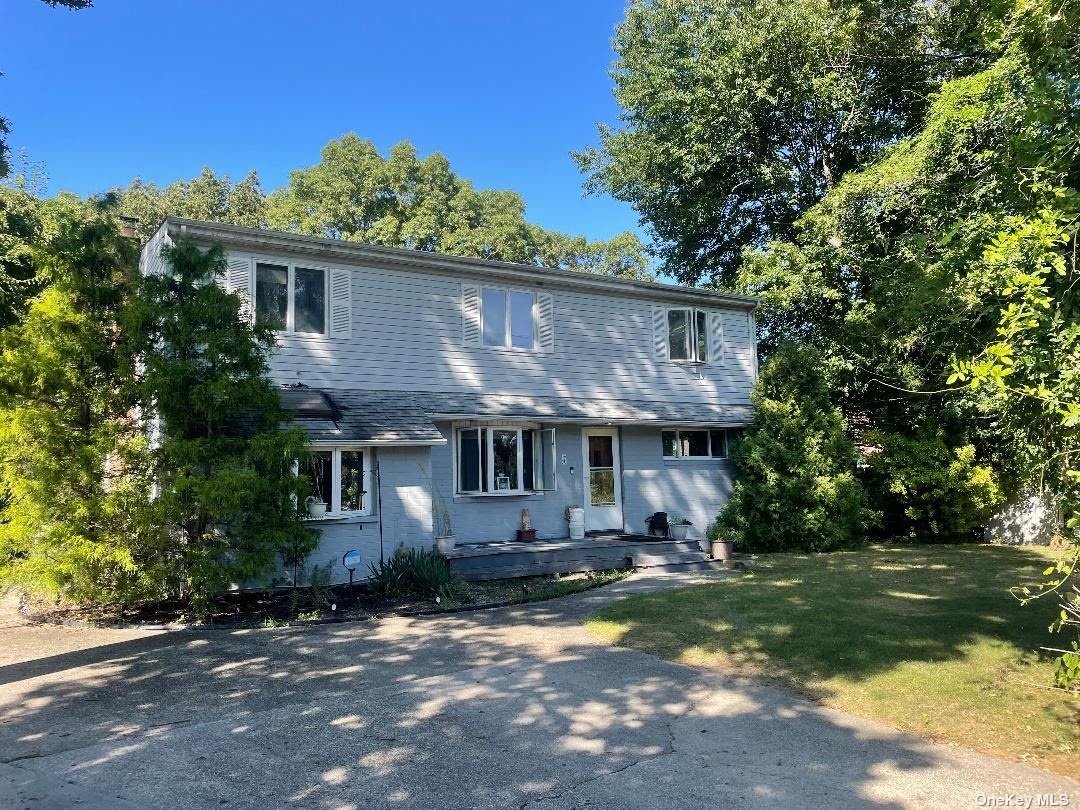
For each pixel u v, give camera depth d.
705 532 17.34
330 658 7.49
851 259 19.27
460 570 12.42
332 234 34.41
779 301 20.41
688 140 22.84
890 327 17.83
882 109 22.34
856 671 6.83
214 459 9.41
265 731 5.31
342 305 13.27
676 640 8.12
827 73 20.97
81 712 5.74
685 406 17.47
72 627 9.11
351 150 34.12
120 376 9.57
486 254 34.56
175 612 9.95
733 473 17.95
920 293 7.34
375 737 5.20
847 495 16.80
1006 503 18.41
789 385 17.39
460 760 4.79
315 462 11.88
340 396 12.80
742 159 23.28
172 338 9.46
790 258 20.78
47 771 4.56
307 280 13.02
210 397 9.37
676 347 17.73
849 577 12.45
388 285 13.85
